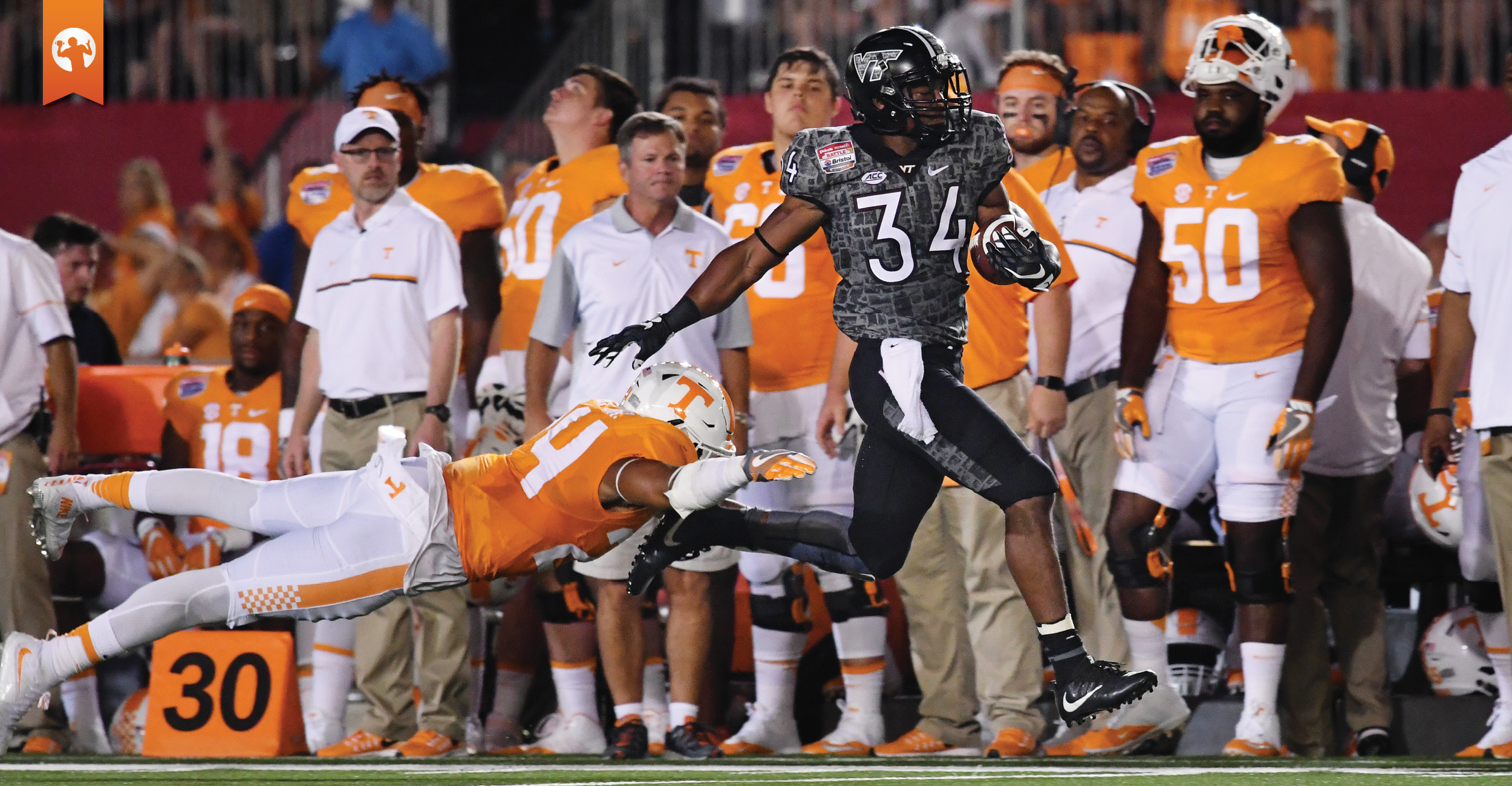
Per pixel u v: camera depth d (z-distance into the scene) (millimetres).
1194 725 18719
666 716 19859
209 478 14266
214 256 33344
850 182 12469
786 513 13594
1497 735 17344
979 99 30812
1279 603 17188
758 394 19297
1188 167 17391
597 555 13992
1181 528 19938
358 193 19141
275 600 13766
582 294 18266
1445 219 29578
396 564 13594
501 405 20734
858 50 12453
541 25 39500
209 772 14805
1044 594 12406
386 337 18875
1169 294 17578
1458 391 17453
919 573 18438
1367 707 18766
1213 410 17281
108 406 22562
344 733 19781
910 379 12344
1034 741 17828
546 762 16953
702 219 18562
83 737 20344
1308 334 16781
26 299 19969
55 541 14805
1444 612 20516
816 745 18844
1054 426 17562
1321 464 18500
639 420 13625
